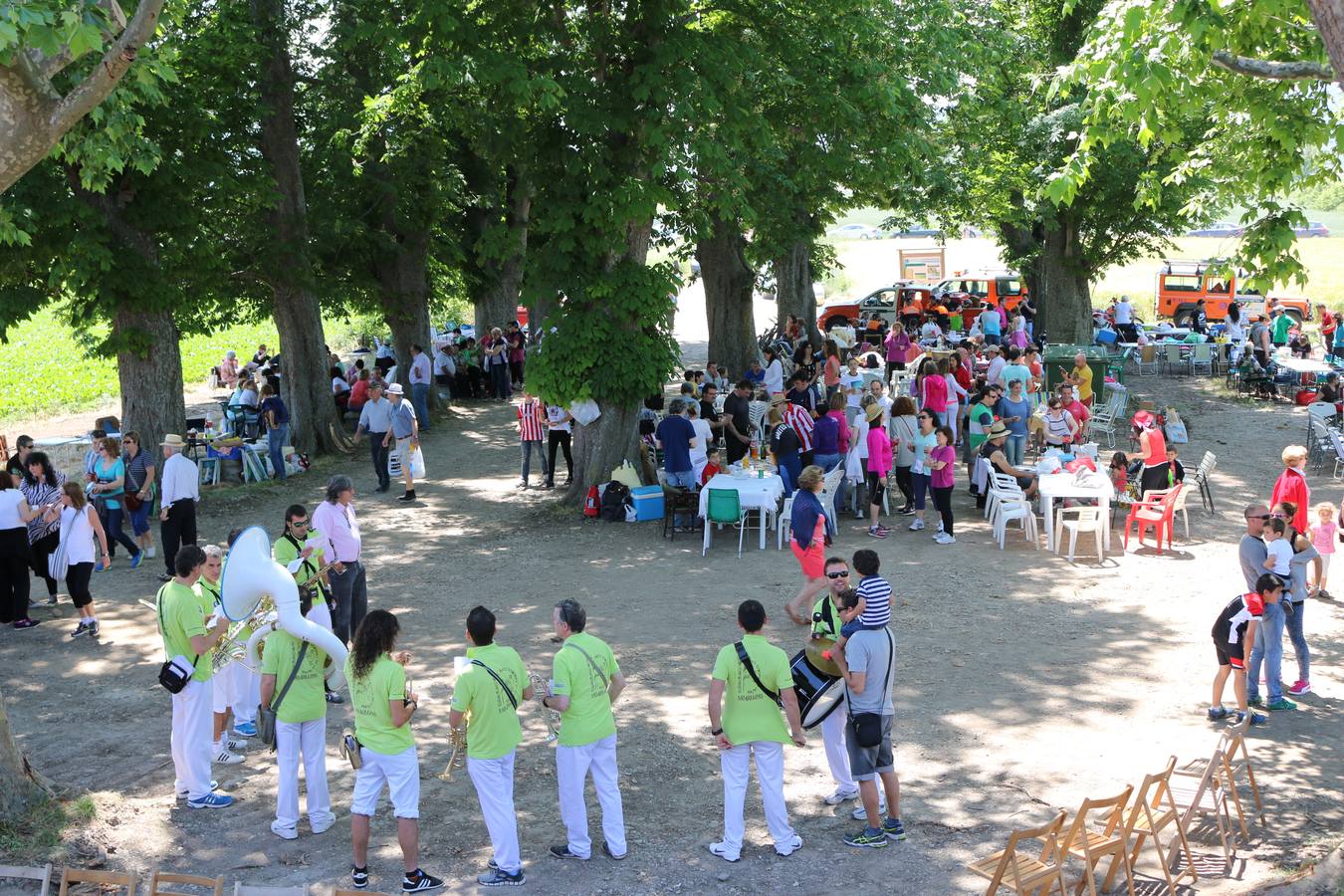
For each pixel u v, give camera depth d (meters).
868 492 17.58
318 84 25.09
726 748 7.61
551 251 17.58
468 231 33.25
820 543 12.45
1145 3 10.91
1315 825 8.12
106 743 9.92
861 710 7.66
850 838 7.85
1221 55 10.72
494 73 15.53
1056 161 28.61
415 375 27.38
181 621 8.34
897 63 21.94
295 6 24.08
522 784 8.99
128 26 8.27
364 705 7.21
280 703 7.98
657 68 16.28
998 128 29.12
